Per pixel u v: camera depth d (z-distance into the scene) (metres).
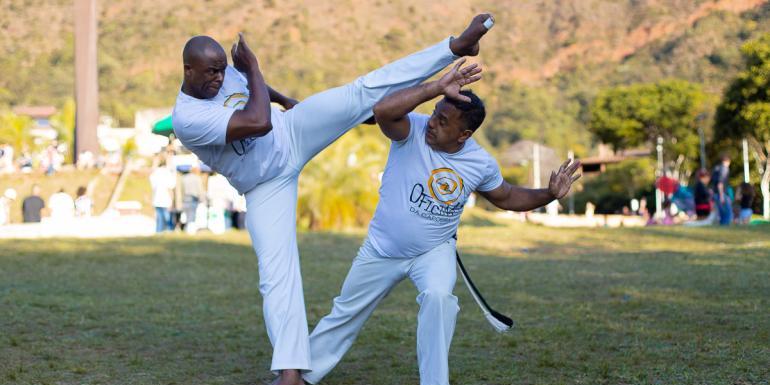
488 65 111.62
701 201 18.44
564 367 5.25
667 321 6.69
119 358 5.59
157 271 10.67
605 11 119.94
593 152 87.31
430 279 4.48
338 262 11.98
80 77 33.59
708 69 95.94
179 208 18.19
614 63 108.94
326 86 98.62
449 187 4.46
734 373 4.97
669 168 55.12
